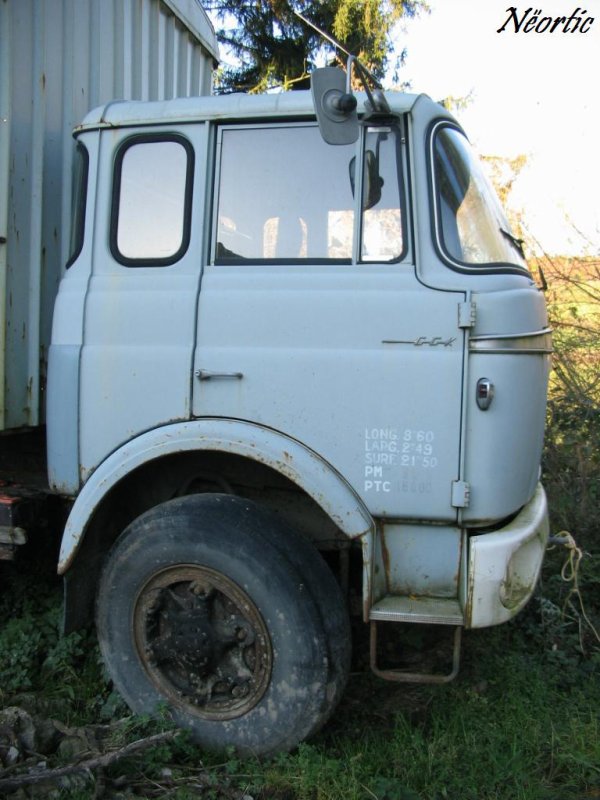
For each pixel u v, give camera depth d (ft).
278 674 9.38
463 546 9.39
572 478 15.83
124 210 10.39
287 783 9.15
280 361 9.58
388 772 9.60
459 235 9.55
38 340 11.96
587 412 16.39
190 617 9.73
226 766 9.49
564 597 13.69
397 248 9.52
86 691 11.14
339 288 9.52
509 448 9.21
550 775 9.70
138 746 9.30
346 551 10.57
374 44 44.39
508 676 11.41
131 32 13.79
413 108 9.44
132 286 10.21
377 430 9.34
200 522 9.59
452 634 12.75
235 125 10.05
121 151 10.39
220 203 10.09
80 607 10.59
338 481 9.37
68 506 11.71
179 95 16.03
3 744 9.64
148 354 10.01
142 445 9.86
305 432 9.52
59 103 12.28
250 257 9.98
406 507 9.31
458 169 9.91
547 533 10.43
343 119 8.97
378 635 12.70
